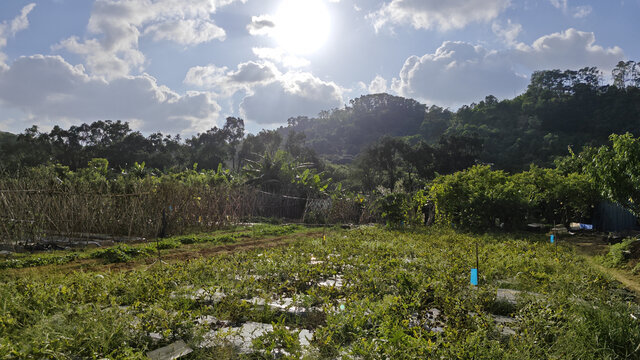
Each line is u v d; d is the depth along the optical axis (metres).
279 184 28.83
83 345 4.28
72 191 13.49
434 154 62.56
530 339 4.52
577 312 5.36
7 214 12.23
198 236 15.20
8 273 8.70
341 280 7.65
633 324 4.96
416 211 22.47
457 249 11.42
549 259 10.03
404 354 4.12
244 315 5.69
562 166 25.16
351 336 4.87
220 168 28.62
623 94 118.00
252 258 9.61
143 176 30.56
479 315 5.21
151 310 5.04
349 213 25.69
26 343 4.12
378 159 63.56
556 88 136.62
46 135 69.31
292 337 4.62
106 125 77.00
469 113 148.50
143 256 11.08
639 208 12.12
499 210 18.08
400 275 6.95
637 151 11.22
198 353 4.47
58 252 11.46
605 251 12.68
